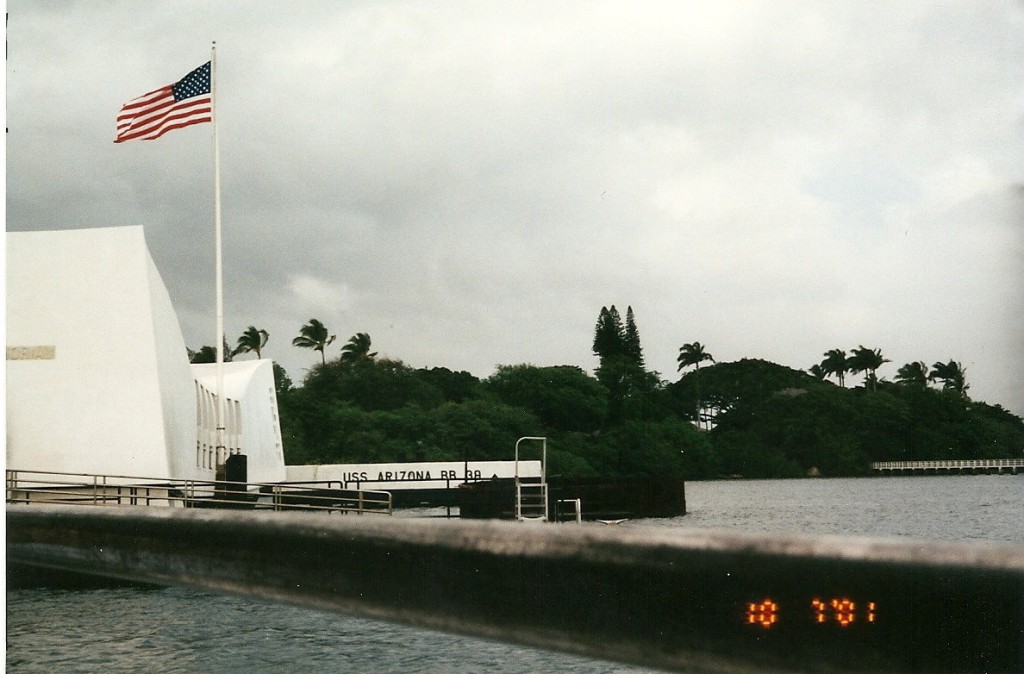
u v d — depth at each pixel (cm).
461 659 2180
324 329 18000
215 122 3881
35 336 3794
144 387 3784
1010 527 9175
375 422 14300
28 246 3853
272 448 6969
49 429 3738
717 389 19662
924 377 19700
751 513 11381
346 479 7350
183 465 4262
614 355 19388
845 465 18200
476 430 14538
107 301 3828
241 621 2525
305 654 2238
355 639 2383
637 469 16862
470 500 6100
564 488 6400
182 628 2439
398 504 7206
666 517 6812
